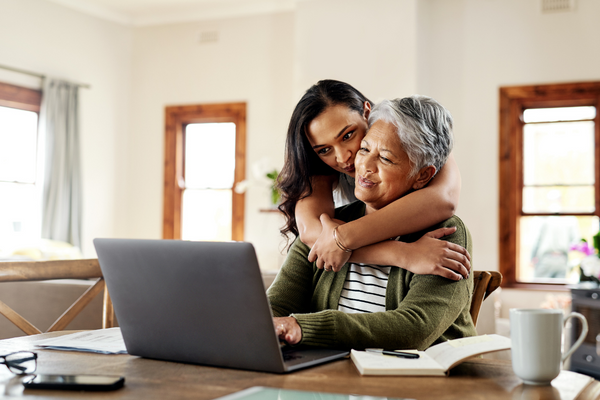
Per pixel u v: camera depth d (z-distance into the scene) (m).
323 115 1.42
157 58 6.50
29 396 0.79
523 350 0.85
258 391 0.79
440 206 1.28
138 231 6.49
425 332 1.12
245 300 0.90
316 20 5.52
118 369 0.96
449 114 1.33
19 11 5.48
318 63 5.49
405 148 1.27
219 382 0.87
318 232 1.39
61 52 5.88
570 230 5.19
